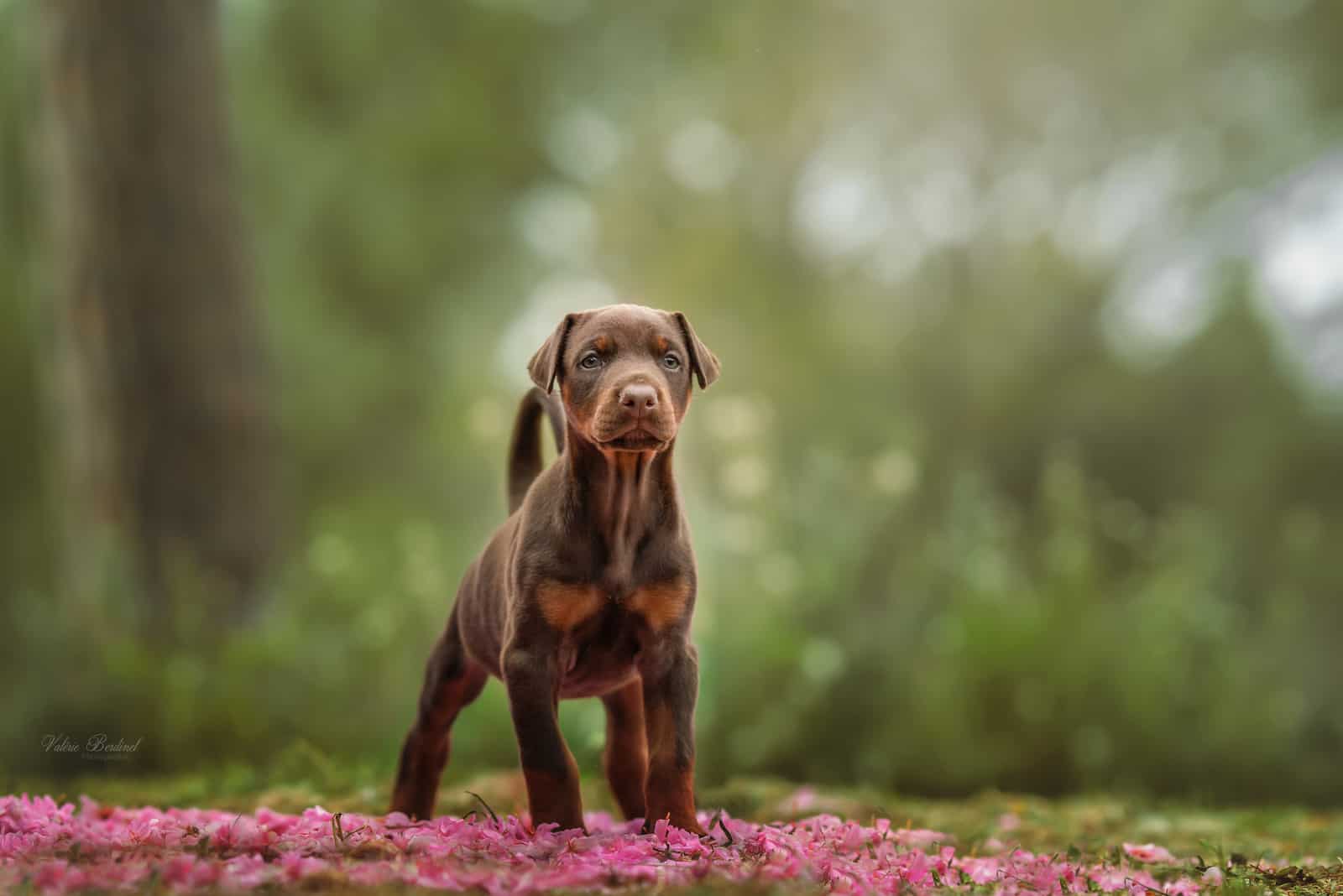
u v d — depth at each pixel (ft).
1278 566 64.39
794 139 98.27
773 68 94.73
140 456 41.68
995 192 97.30
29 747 33.09
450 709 19.16
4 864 14.83
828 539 39.68
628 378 15.70
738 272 95.61
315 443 85.10
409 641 37.65
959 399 85.51
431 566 39.09
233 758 33.09
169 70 42.01
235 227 43.70
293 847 15.65
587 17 93.71
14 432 78.69
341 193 86.48
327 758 30.76
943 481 68.69
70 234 42.11
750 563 37.19
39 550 77.77
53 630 36.58
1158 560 42.16
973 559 38.24
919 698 34.58
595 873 14.12
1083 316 87.45
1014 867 17.35
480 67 91.40
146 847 15.74
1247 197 92.58
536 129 93.35
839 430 83.35
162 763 32.96
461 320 94.27
